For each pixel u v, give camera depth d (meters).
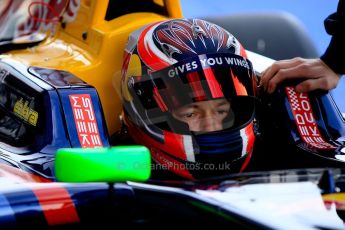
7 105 11.32
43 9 12.73
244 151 10.50
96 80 11.57
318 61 11.62
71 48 12.16
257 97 10.86
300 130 11.52
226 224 7.95
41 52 12.38
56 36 12.56
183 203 8.32
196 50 10.47
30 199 8.48
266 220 7.82
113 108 11.62
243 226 7.83
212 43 10.57
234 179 8.77
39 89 10.68
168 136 10.40
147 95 10.52
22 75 11.18
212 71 10.34
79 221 8.36
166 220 8.27
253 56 12.99
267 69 11.80
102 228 8.34
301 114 11.61
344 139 11.61
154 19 12.07
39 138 10.53
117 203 8.40
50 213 8.37
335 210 8.03
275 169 11.56
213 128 10.34
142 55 10.67
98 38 11.77
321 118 11.66
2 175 9.97
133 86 10.66
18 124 11.01
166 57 10.48
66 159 7.67
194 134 10.33
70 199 8.48
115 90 11.55
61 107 10.48
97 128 10.55
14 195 8.54
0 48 12.68
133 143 10.93
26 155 10.48
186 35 10.63
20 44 12.62
